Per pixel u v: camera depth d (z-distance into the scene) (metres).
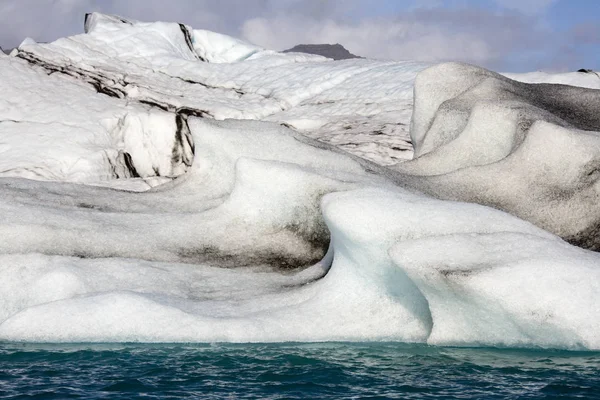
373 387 8.69
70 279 12.41
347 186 13.90
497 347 10.66
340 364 9.76
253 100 42.31
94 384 8.88
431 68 20.81
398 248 10.89
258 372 9.38
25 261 12.90
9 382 8.96
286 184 14.30
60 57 42.53
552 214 15.12
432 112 20.31
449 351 10.49
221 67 46.53
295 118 38.78
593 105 18.67
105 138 34.81
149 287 12.60
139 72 43.44
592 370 9.24
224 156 16.34
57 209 14.75
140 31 47.91
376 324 11.41
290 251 14.37
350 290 11.84
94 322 11.21
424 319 11.47
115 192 16.55
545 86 19.70
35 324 11.25
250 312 11.82
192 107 39.59
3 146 33.25
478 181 15.88
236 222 14.66
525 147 16.12
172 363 9.82
